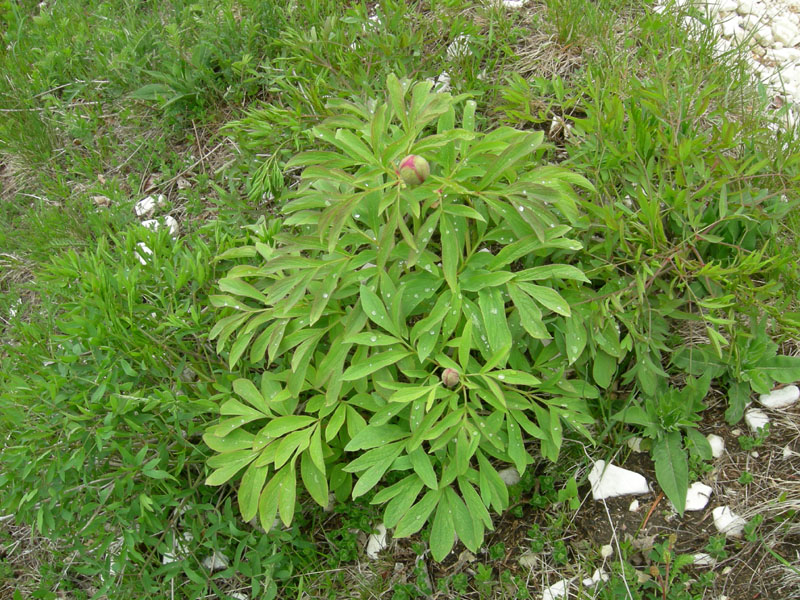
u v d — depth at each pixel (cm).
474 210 235
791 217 278
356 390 255
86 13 453
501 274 239
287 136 331
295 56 363
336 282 241
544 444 242
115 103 401
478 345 241
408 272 255
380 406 243
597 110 277
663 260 257
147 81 398
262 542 249
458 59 354
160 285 285
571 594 233
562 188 249
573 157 282
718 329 264
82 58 421
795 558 221
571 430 260
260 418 262
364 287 240
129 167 378
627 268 273
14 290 342
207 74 379
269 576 244
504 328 235
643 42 346
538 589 237
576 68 351
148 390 262
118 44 409
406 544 257
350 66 353
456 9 380
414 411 233
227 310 272
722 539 226
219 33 383
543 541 243
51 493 235
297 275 246
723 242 272
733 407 253
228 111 384
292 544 259
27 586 268
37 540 279
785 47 370
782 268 261
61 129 400
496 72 356
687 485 240
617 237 265
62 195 366
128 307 275
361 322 242
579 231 269
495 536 253
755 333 256
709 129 315
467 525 231
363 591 247
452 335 252
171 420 249
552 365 254
